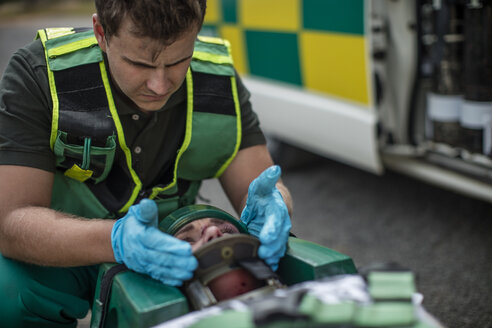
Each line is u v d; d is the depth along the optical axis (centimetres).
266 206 138
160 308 114
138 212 128
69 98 139
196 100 151
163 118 150
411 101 280
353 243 285
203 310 110
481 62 248
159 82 126
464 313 221
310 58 291
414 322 104
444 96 266
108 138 141
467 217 311
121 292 122
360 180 369
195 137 151
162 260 121
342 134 290
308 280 129
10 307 139
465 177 266
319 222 311
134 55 123
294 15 292
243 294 125
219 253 127
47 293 145
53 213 138
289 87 312
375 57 269
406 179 368
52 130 138
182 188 164
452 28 257
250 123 164
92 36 148
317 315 103
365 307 105
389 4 267
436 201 333
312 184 364
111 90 143
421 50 274
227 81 157
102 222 136
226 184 165
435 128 274
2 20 1298
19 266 143
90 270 158
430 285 244
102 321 129
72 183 150
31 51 144
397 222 308
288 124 320
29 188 138
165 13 117
